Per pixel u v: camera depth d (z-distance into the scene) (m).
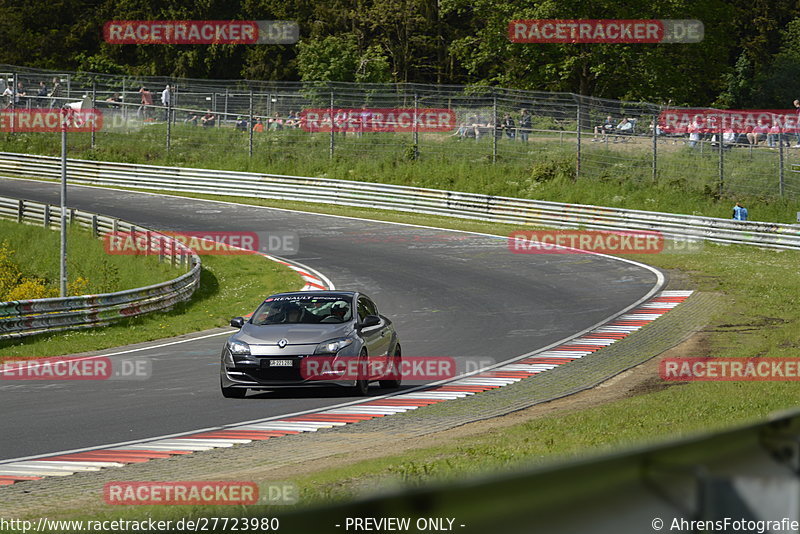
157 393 36.88
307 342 34.19
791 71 182.50
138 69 196.75
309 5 194.75
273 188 114.19
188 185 119.38
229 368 34.47
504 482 3.56
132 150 132.38
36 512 18.27
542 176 108.00
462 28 190.25
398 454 23.62
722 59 153.12
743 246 84.31
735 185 102.31
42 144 137.38
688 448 4.18
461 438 26.05
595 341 48.22
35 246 92.50
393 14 183.50
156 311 63.97
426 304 62.66
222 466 23.62
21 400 35.75
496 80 159.88
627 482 3.94
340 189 109.56
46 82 140.38
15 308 53.09
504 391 36.22
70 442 27.77
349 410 32.50
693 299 60.34
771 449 4.58
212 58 190.00
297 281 73.12
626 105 113.88
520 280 70.31
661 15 142.12
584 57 140.62
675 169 106.38
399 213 105.12
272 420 30.83
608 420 27.50
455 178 112.44
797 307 55.06
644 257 79.38
